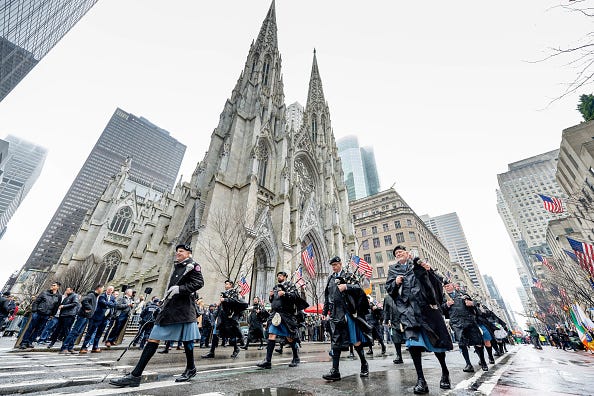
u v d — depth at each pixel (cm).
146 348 401
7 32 3303
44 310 984
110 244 4553
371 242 5834
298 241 2909
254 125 3100
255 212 2519
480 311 878
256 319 1147
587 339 1956
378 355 1067
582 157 2894
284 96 4153
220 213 2378
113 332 1061
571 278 2481
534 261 7212
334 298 512
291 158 3484
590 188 2955
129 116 16962
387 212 5969
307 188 3878
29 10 3231
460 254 19175
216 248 2188
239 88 3866
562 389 415
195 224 2489
